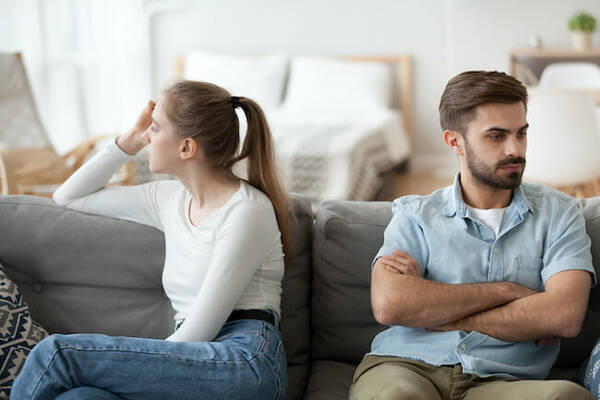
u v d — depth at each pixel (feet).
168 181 6.33
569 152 11.64
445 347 5.29
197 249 5.69
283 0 20.39
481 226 5.53
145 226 6.29
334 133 15.87
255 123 5.85
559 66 16.51
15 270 6.37
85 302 6.30
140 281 6.27
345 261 6.12
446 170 19.86
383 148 16.92
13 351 5.71
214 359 5.11
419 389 4.88
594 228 5.82
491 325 5.22
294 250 6.20
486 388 5.00
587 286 5.26
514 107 5.31
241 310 5.62
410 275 5.38
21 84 14.33
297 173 14.44
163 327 6.25
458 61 18.76
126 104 21.06
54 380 4.90
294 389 5.98
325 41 20.40
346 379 5.92
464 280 5.50
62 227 6.30
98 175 6.33
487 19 18.44
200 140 5.65
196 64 20.33
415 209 5.71
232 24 20.77
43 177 13.05
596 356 5.33
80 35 20.39
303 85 19.47
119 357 4.98
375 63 19.74
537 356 5.37
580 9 18.10
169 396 5.03
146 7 20.85
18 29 19.57
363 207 6.33
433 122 20.21
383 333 5.72
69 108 20.54
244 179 5.94
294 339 6.24
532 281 5.45
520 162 5.33
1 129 13.96
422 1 19.69
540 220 5.52
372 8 19.99
